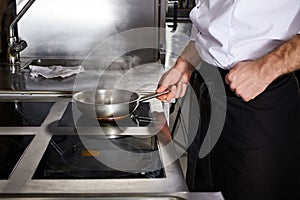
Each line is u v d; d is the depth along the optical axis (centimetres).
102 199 72
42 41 202
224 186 126
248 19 109
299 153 117
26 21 199
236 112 116
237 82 99
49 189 75
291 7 107
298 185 120
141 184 77
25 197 72
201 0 122
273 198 121
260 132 114
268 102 112
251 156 117
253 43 111
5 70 176
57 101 133
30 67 176
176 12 244
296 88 115
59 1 197
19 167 84
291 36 109
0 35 192
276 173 118
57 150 94
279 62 97
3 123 113
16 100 135
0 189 75
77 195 73
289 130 115
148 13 201
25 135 103
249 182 120
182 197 72
